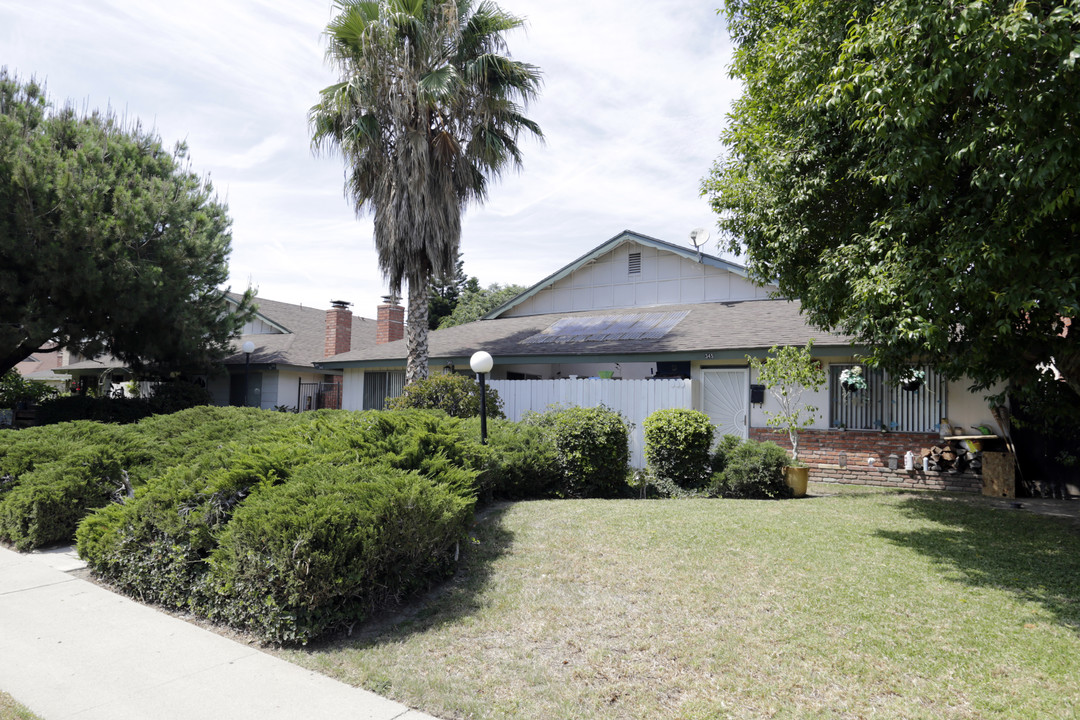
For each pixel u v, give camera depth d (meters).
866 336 6.49
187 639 4.23
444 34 13.39
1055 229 5.18
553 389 13.19
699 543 6.01
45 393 20.25
